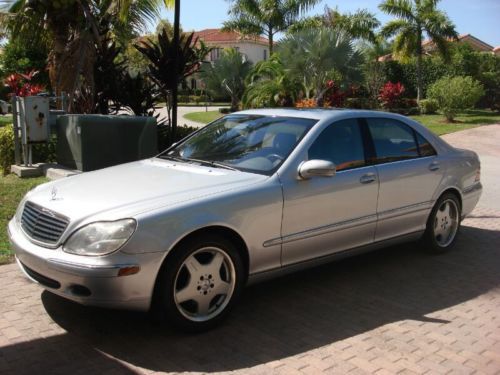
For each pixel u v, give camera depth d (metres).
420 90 31.41
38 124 9.66
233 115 5.79
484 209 8.77
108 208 3.91
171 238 3.85
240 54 38.38
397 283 5.34
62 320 4.30
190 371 3.61
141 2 13.96
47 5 11.45
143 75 12.73
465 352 3.97
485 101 31.77
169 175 4.63
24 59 26.73
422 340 4.14
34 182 9.14
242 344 4.00
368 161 5.27
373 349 3.98
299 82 24.86
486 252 6.39
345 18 31.62
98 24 12.08
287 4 31.95
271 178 4.52
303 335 4.18
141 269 3.75
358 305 4.78
